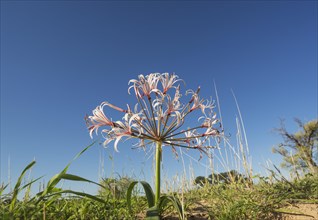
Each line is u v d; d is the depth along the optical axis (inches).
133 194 19.9
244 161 22.6
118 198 19.7
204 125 16.5
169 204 17.0
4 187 14.0
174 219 15.9
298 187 19.3
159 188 15.0
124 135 14.7
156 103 15.1
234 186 21.3
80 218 14.4
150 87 15.3
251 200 17.7
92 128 15.0
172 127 15.2
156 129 15.1
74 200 17.4
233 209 15.9
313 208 16.7
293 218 15.9
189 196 19.9
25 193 14.6
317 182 20.1
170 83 15.7
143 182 14.8
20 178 12.8
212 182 23.4
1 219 11.6
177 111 15.3
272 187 19.9
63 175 13.1
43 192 13.2
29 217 12.4
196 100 15.9
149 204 14.2
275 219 16.1
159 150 15.3
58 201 17.1
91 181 13.9
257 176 21.9
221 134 16.6
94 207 15.4
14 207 12.8
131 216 15.4
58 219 13.8
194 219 16.1
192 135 16.8
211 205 17.5
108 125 15.0
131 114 14.8
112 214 15.1
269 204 16.9
